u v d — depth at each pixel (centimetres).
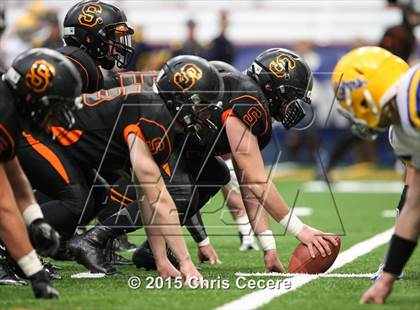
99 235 1168
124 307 928
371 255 1383
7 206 949
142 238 1669
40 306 928
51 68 941
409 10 2459
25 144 1141
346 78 917
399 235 930
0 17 2191
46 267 1162
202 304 948
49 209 1136
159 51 3080
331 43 3152
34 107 948
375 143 3269
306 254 1168
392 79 904
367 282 1099
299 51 3006
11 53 3209
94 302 953
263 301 966
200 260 1348
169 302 957
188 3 3597
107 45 1266
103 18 1260
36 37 3238
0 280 1079
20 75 940
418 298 982
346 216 2005
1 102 936
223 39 2836
